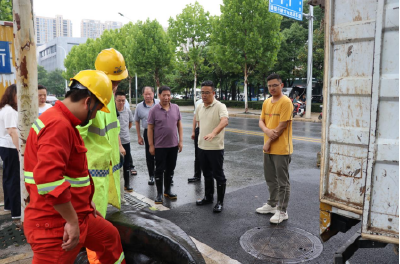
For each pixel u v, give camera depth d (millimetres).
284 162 4293
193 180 6523
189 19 26234
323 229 2633
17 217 4055
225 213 4750
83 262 3023
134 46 28188
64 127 1966
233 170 7332
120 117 5707
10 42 6574
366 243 2535
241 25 21391
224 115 4621
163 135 5160
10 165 4016
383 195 2105
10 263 3057
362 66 2332
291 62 29531
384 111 2059
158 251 2770
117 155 3293
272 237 3922
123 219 3053
